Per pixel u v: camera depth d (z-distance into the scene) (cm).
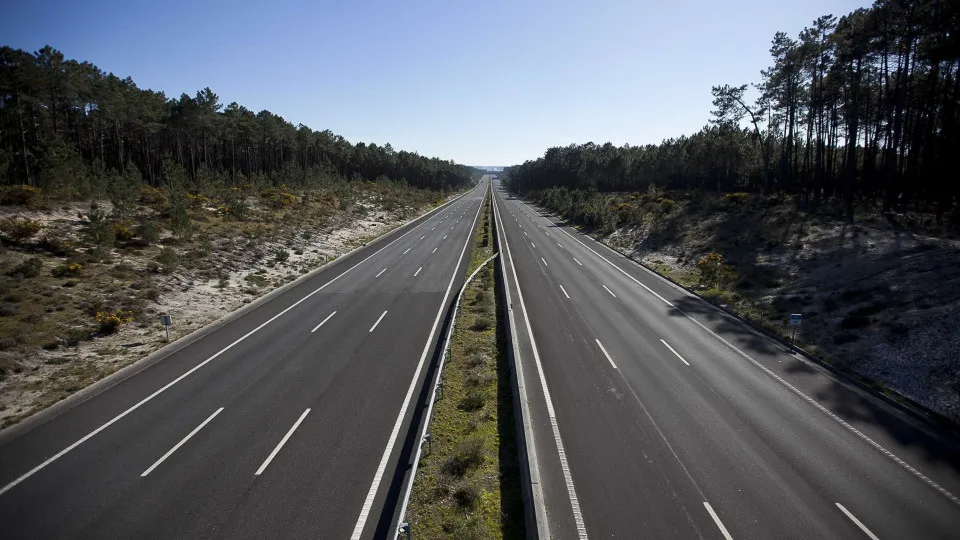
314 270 3164
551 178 12394
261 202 5106
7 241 2444
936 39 3288
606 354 1761
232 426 1253
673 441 1188
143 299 2162
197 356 1730
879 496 988
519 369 1502
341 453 1134
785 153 5662
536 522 844
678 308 2380
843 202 4312
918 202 3869
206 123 6269
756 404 1387
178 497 973
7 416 1292
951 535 882
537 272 3206
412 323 2109
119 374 1564
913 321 1780
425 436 1117
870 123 4750
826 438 1208
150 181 6738
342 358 1716
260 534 875
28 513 925
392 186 9538
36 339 1705
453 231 5281
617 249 4144
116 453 1127
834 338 1839
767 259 3038
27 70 4244
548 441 1184
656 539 865
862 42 3728
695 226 4269
